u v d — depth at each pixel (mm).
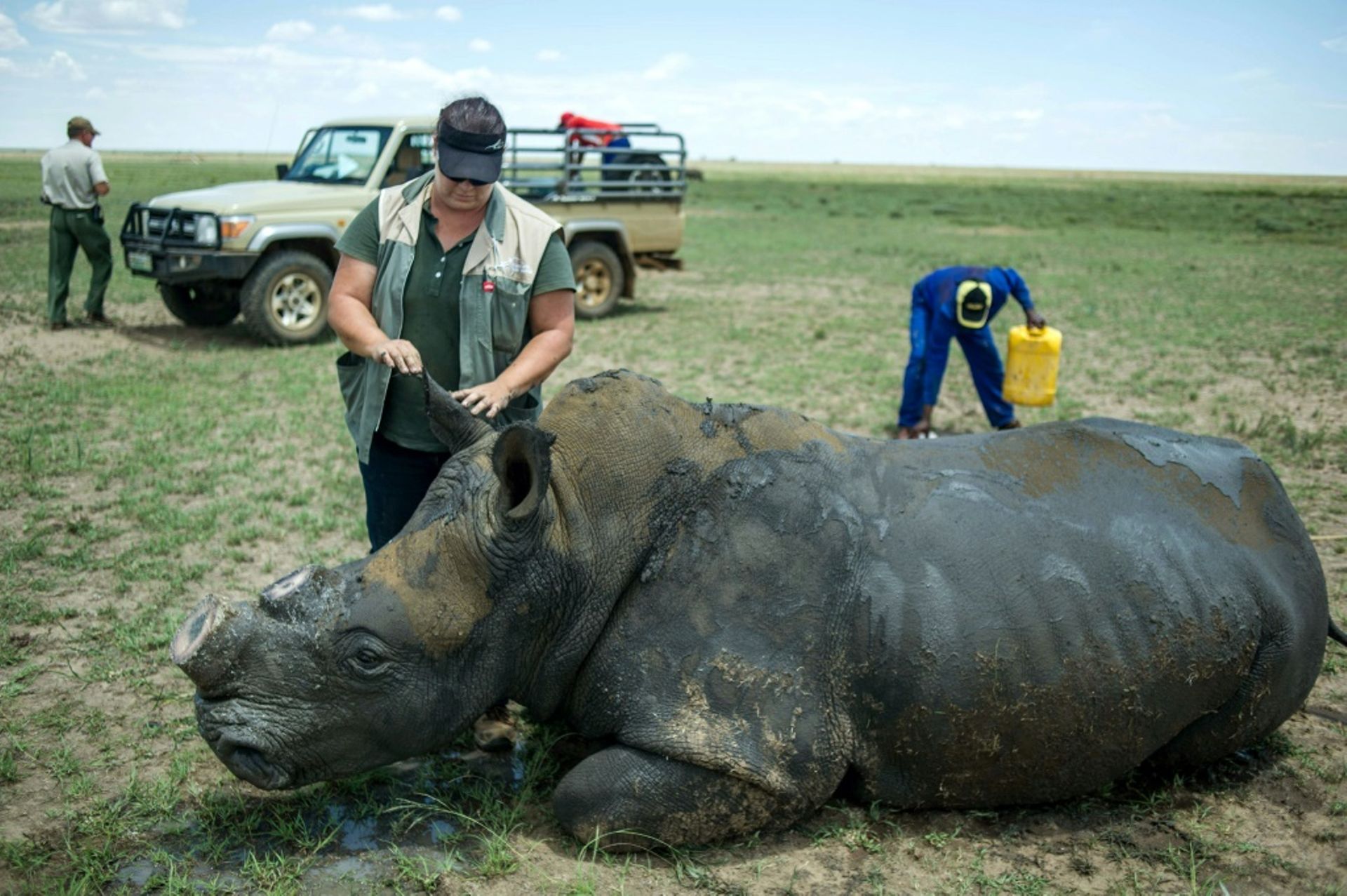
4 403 9477
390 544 3621
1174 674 3805
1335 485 7910
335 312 4164
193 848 3658
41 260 19531
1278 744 4477
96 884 3445
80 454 7816
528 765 4207
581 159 15461
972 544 3771
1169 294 19797
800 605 3672
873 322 15664
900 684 3648
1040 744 3760
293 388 10383
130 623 5324
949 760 3748
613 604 3719
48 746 4277
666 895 3467
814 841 3750
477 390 3963
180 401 9836
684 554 3711
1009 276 8789
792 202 57094
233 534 6527
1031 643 3678
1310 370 12305
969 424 9984
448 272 4160
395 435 4277
